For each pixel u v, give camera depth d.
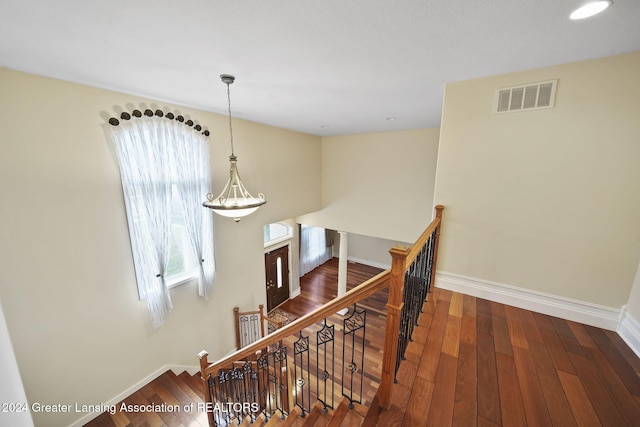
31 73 2.01
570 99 1.97
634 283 1.96
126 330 2.84
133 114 2.62
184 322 3.47
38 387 2.29
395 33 1.48
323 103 2.96
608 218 1.99
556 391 1.52
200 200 3.37
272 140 4.47
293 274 7.05
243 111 3.37
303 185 5.36
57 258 2.28
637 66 1.75
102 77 2.12
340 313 5.51
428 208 4.85
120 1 1.15
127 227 2.72
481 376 1.63
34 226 2.13
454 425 1.32
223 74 2.08
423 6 1.23
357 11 1.26
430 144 4.65
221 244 3.87
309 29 1.43
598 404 1.44
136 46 1.59
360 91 2.53
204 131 3.34
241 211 2.38
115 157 2.56
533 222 2.26
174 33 1.45
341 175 5.68
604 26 1.41
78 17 1.27
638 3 1.19
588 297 2.15
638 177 1.86
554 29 1.44
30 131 2.05
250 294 4.49
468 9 1.25
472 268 2.61
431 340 1.97
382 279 1.34
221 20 1.33
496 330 2.10
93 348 2.60
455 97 2.36
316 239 8.61
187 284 3.45
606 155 1.92
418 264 1.94
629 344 1.91
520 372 1.66
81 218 2.39
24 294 2.13
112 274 2.65
